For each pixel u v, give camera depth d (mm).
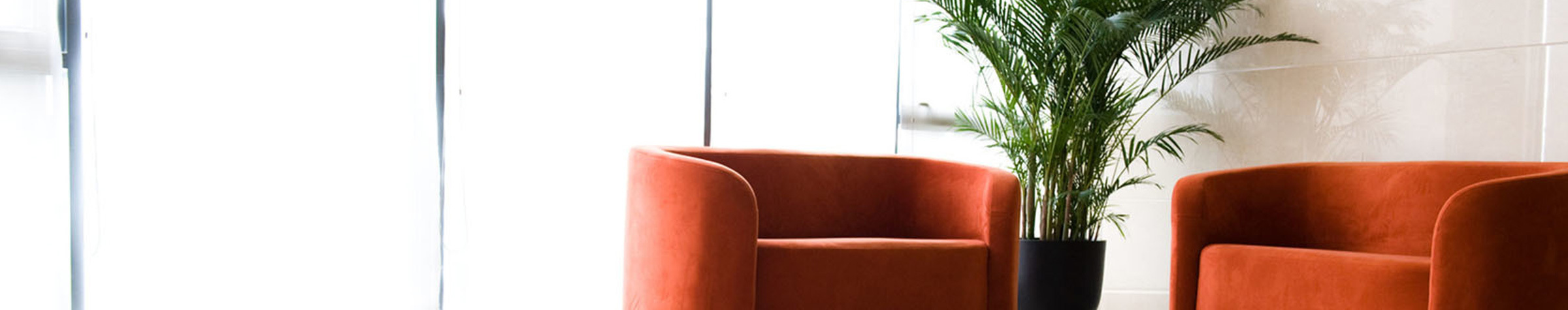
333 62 3445
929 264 2566
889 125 4281
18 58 2932
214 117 3355
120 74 3250
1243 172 2820
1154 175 3645
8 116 2945
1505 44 2896
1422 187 2654
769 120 4125
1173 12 3215
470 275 3629
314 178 3430
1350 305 2275
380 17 3482
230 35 3371
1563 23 2781
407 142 3484
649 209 2648
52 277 3053
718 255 2439
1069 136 3295
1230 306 2559
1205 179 2734
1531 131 2842
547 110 3773
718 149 3008
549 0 3799
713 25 4047
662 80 3953
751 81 4105
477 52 3648
